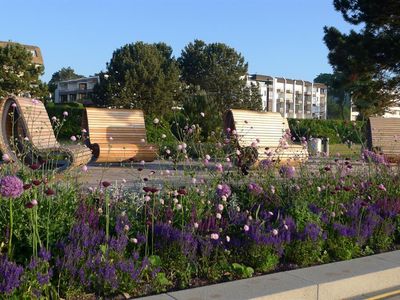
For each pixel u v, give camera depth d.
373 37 21.25
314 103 107.62
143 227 4.83
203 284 4.42
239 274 4.62
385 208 6.46
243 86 65.12
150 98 46.41
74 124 33.78
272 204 6.01
